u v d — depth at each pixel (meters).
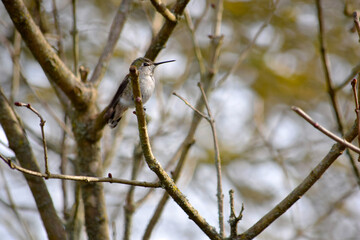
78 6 14.61
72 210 7.85
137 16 12.92
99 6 14.95
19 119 7.36
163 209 7.11
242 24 15.59
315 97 15.30
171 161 7.68
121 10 8.30
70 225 7.56
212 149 14.84
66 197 8.05
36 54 6.48
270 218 5.12
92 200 7.29
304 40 15.74
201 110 7.77
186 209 5.20
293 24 15.60
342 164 13.60
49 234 6.90
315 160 13.91
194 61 14.61
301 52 15.81
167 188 5.13
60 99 7.86
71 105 7.70
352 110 11.91
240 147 14.96
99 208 7.29
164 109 9.58
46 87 13.84
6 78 13.63
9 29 10.36
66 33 13.09
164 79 14.24
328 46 15.63
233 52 15.27
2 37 8.97
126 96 8.83
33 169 7.09
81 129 7.38
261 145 14.52
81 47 14.23
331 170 13.57
